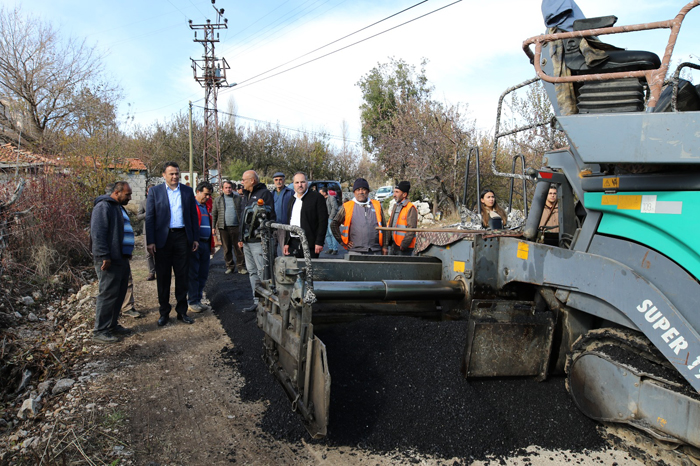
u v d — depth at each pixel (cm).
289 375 329
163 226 533
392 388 323
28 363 417
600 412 284
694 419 230
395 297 379
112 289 480
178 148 3262
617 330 280
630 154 237
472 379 321
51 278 736
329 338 377
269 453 284
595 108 274
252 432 309
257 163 3734
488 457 275
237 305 602
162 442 296
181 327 539
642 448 268
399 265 429
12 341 464
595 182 279
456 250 408
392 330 370
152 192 533
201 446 292
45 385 380
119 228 488
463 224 585
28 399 352
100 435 303
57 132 1548
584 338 302
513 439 289
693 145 218
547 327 323
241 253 850
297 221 565
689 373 227
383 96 2461
